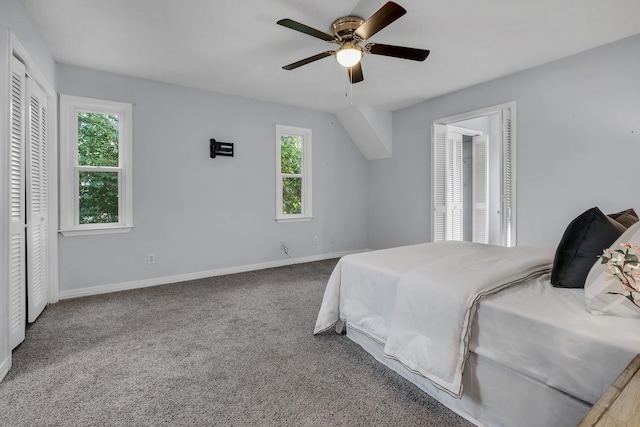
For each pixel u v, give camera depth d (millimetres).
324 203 5109
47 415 1459
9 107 1879
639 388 772
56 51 2883
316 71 3393
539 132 3254
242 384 1707
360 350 2090
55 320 2602
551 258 1919
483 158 4973
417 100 4441
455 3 2191
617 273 956
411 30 2547
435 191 4344
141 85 3559
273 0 2146
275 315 2719
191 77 3557
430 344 1495
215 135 4066
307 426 1386
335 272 2297
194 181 3936
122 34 2600
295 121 4746
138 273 3588
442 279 1579
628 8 2256
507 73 3451
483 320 1373
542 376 1169
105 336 2307
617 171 2766
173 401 1563
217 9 2256
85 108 3289
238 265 4301
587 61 2910
